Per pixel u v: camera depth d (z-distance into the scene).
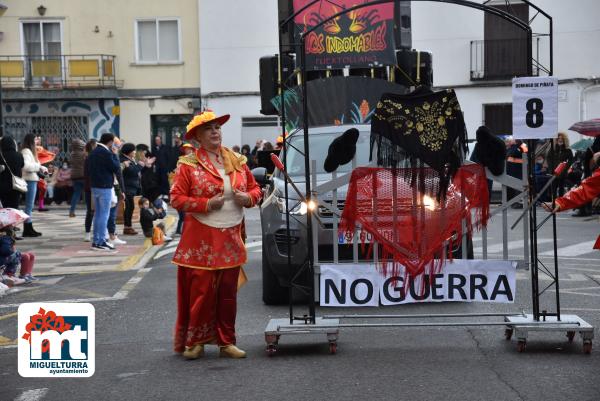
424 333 7.26
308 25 12.86
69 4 30.78
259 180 9.62
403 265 6.85
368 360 6.36
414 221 6.84
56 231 17.66
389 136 6.74
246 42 30.28
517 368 6.01
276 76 13.64
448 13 28.89
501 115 28.97
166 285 10.34
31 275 11.02
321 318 6.92
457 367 6.07
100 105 30.92
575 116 28.52
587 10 28.22
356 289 6.87
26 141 16.39
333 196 6.94
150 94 30.83
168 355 6.72
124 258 13.11
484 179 6.81
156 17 30.69
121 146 17.23
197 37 30.69
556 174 6.53
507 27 28.66
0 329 8.07
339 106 12.20
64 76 30.88
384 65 12.83
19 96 30.38
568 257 12.28
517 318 6.75
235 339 6.67
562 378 5.72
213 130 6.53
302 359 6.45
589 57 28.28
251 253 13.59
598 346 6.68
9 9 30.78
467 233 6.88
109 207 14.21
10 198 14.56
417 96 6.73
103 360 6.60
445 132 6.72
